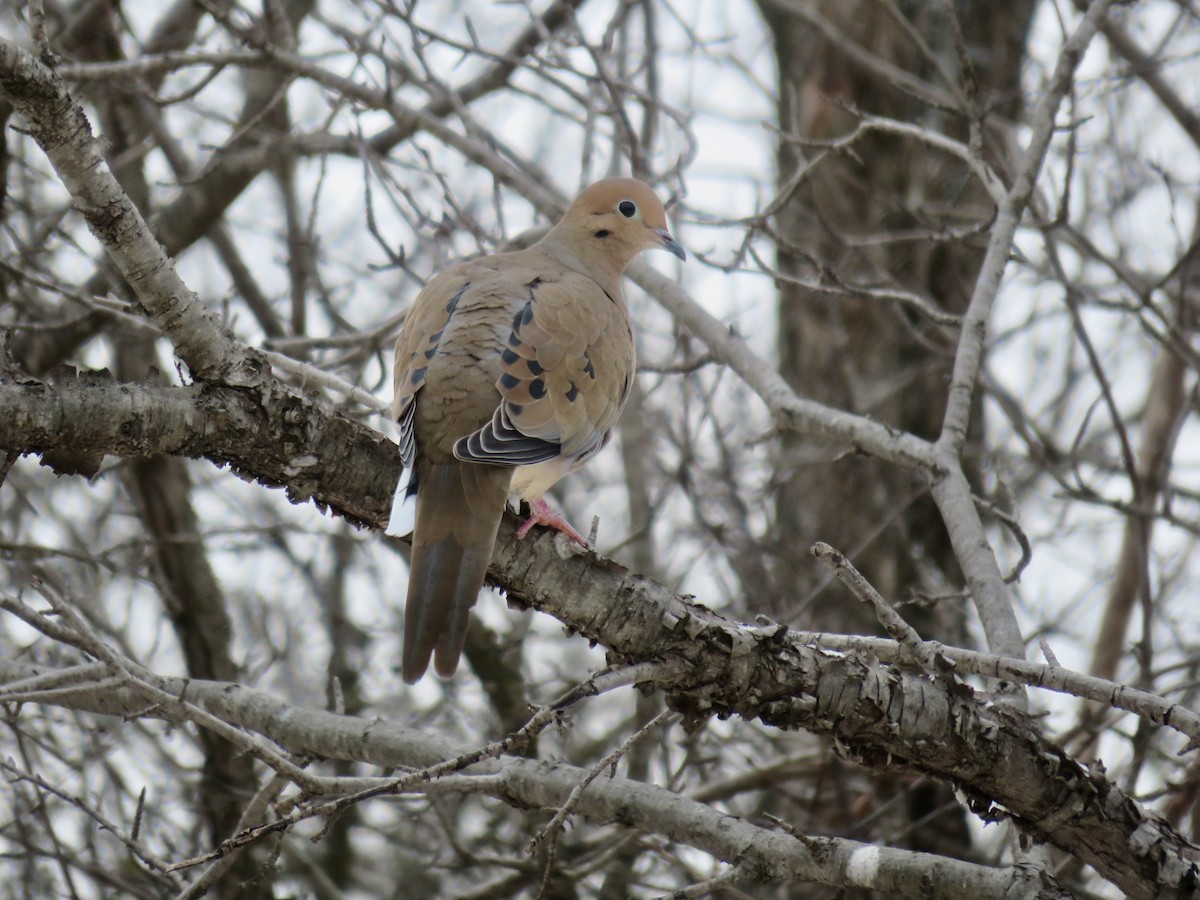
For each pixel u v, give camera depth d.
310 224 12.38
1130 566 14.34
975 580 7.93
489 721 13.80
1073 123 9.81
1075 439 11.44
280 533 14.63
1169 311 14.20
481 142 12.52
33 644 12.11
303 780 6.17
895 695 6.70
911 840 13.64
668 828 7.26
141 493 13.46
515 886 11.79
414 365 7.66
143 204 13.84
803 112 15.92
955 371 8.95
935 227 12.87
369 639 15.00
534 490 7.82
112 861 12.66
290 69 11.80
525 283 8.33
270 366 6.66
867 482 14.95
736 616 14.14
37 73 5.67
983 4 15.55
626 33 13.95
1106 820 6.84
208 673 13.55
